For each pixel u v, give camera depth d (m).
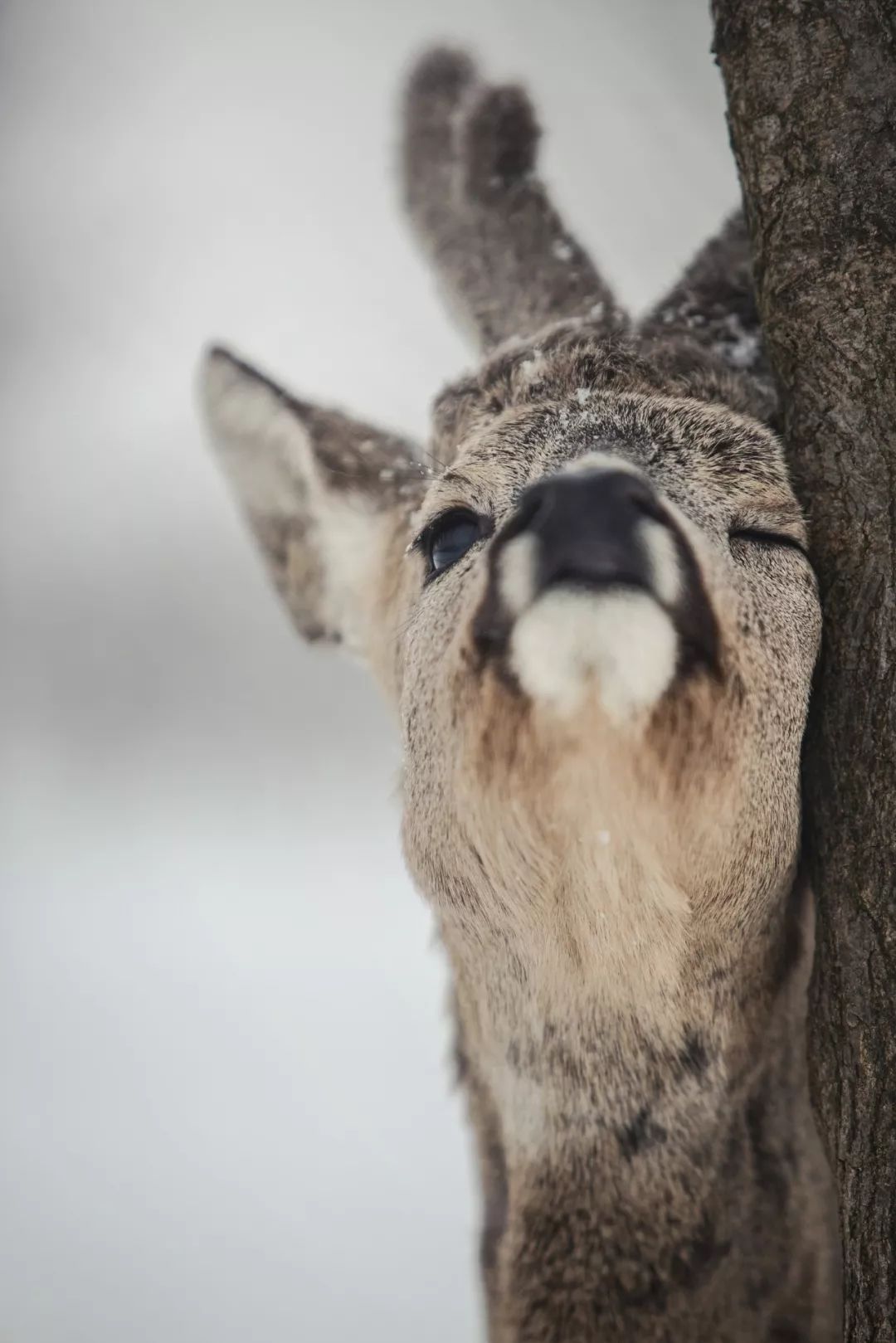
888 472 7.54
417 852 7.76
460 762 6.89
